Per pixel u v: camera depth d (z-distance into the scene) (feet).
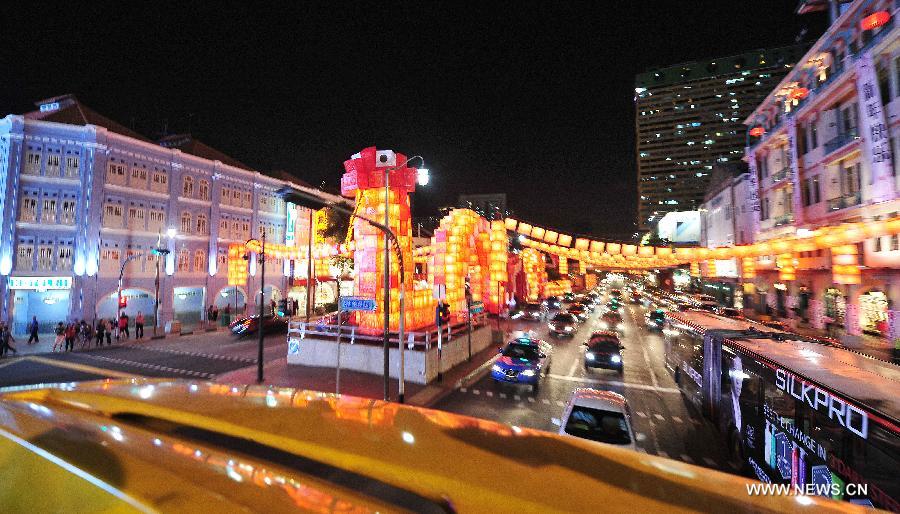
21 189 87.86
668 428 39.65
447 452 3.98
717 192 159.94
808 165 93.86
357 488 3.24
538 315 115.65
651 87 432.25
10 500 3.62
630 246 57.47
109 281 96.73
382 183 62.03
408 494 3.17
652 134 428.56
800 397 22.61
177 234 109.70
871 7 72.95
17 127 87.71
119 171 99.66
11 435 4.25
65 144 92.68
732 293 153.79
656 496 3.25
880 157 68.23
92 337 81.46
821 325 95.14
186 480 3.25
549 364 59.77
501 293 113.60
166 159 108.68
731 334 36.14
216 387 6.35
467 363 64.80
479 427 4.75
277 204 135.33
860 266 76.79
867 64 70.38
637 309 163.02
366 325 62.85
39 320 91.97
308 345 61.93
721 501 3.27
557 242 57.82
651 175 425.28
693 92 417.90
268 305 132.36
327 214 136.46
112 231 97.55
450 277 79.20
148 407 5.07
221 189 120.57
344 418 4.92
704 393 40.16
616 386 54.39
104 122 106.52
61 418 4.74
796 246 52.21
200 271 114.83
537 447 4.22
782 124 101.71
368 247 62.23
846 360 25.89
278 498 2.99
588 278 320.91
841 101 82.48
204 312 114.93
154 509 2.78
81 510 3.14
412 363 54.34
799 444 22.66
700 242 188.96
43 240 89.35
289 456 3.82
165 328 93.45
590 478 3.54
